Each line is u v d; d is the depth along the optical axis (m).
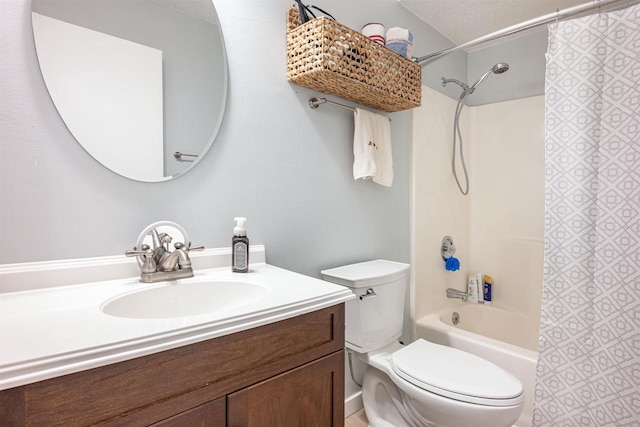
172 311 0.88
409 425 1.37
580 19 1.31
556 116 1.36
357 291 1.35
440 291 2.18
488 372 1.17
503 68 1.95
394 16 1.83
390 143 1.65
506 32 1.52
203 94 1.09
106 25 0.91
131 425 0.54
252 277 0.99
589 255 1.28
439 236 2.18
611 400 1.21
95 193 0.90
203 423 0.62
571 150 1.32
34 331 0.56
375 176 1.55
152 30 0.99
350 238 1.62
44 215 0.83
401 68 1.49
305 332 0.79
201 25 1.09
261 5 1.23
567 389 1.31
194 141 1.07
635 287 1.18
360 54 1.29
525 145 2.23
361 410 1.66
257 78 1.23
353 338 1.40
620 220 1.22
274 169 1.29
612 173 1.24
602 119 1.26
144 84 0.98
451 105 2.27
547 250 1.37
